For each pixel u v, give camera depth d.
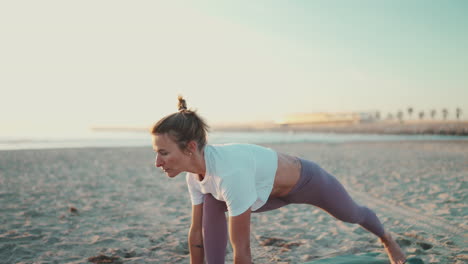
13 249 2.87
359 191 5.41
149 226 3.63
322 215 4.03
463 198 4.65
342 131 54.69
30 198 5.01
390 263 2.42
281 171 1.69
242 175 1.48
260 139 27.62
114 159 10.82
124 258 2.72
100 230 3.47
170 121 1.45
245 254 1.55
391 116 113.31
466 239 2.97
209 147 1.57
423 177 6.70
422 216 3.79
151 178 7.08
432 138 29.33
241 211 1.49
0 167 8.59
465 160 10.00
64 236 3.26
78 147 16.61
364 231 3.37
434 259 2.51
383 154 12.56
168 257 2.74
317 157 11.50
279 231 3.43
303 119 129.00
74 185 6.16
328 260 2.52
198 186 1.81
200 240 1.95
